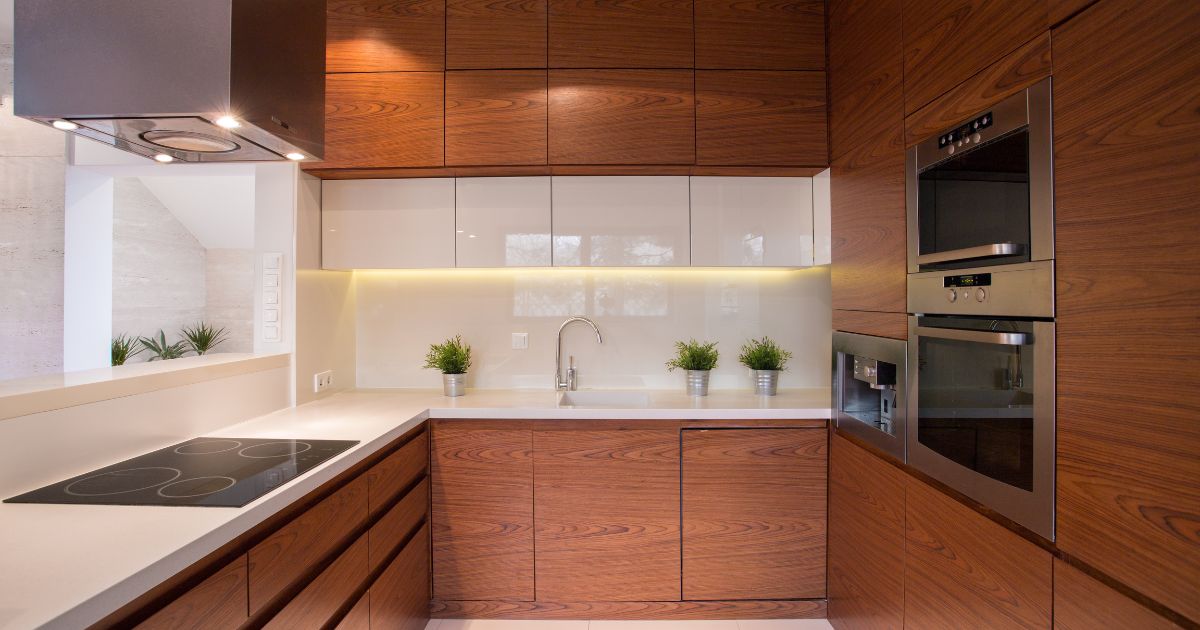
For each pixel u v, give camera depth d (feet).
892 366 6.07
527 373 9.57
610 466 7.59
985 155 4.35
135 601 2.89
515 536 7.60
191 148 4.99
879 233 6.20
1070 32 3.52
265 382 7.11
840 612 7.22
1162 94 2.94
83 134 4.61
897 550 5.83
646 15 7.91
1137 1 3.07
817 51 7.93
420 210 8.37
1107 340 3.27
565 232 8.36
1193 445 2.79
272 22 4.67
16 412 4.03
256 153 5.17
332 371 8.80
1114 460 3.23
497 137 7.80
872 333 6.36
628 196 8.37
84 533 3.28
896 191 5.81
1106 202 3.27
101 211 9.30
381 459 6.19
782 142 7.85
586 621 7.58
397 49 7.86
